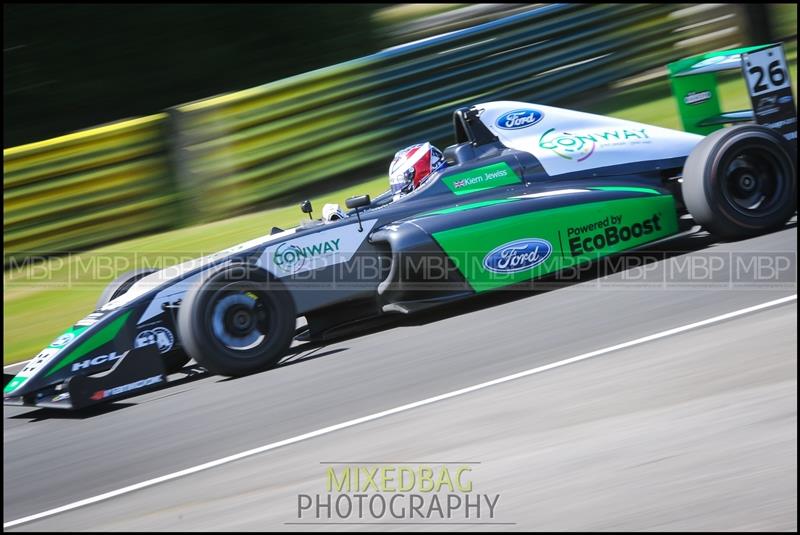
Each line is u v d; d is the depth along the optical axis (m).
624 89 41.16
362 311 18.94
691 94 22.52
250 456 12.65
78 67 50.44
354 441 12.50
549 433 11.76
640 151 20.27
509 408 12.73
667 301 16.30
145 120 33.84
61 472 13.60
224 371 16.77
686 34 42.75
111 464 13.49
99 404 17.36
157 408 16.14
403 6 56.69
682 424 11.37
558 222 18.52
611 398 12.48
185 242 31.03
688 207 19.00
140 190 33.84
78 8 50.78
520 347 15.38
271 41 53.41
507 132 20.00
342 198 33.00
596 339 15.02
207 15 52.84
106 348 17.12
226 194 34.12
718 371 12.73
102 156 33.28
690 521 9.32
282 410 14.52
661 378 12.84
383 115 36.59
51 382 16.62
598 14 40.94
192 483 12.02
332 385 15.36
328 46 54.16
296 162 35.00
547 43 39.88
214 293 16.61
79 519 11.49
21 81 49.16
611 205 18.88
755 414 11.30
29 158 32.25
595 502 9.96
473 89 38.41
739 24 43.06
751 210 18.80
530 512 9.98
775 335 13.66
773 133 18.94
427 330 17.83
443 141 37.94
